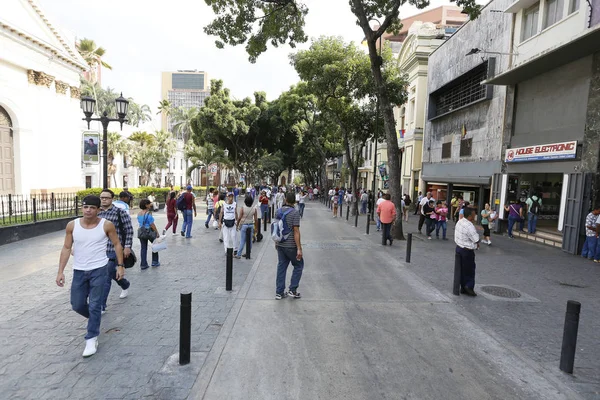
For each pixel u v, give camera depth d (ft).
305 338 15.29
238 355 13.70
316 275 25.72
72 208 50.26
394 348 14.58
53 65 77.00
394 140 43.55
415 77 87.40
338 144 140.46
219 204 47.19
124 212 18.29
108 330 15.60
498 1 52.60
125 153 144.25
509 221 46.32
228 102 127.44
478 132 58.39
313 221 64.18
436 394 11.51
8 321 16.52
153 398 10.94
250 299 20.07
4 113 67.46
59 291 21.04
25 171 70.13
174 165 204.03
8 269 26.07
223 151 138.00
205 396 11.13
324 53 67.26
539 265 30.12
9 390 11.15
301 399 11.10
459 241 21.48
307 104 106.83
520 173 47.42
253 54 44.09
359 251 35.40
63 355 13.38
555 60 38.34
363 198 80.59
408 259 30.30
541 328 16.93
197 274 25.14
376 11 43.45
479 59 57.16
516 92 48.75
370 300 20.39
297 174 448.65
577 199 34.99
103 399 10.79
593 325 17.49
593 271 28.22
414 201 88.38
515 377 12.63
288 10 43.09
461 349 14.62
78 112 86.58
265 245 37.55
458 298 21.02
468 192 65.00
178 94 488.85
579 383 12.33
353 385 11.91
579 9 36.17
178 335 15.20
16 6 65.00
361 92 65.82
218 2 40.40
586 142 35.45
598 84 34.71
